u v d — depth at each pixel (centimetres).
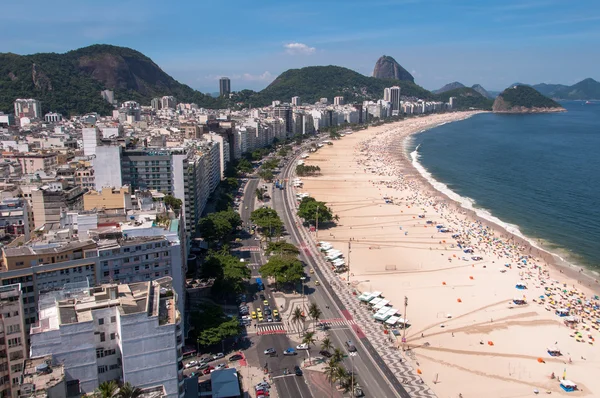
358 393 19625
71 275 19088
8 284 17738
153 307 14950
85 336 14038
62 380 12781
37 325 15088
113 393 13188
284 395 19438
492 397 19812
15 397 16188
